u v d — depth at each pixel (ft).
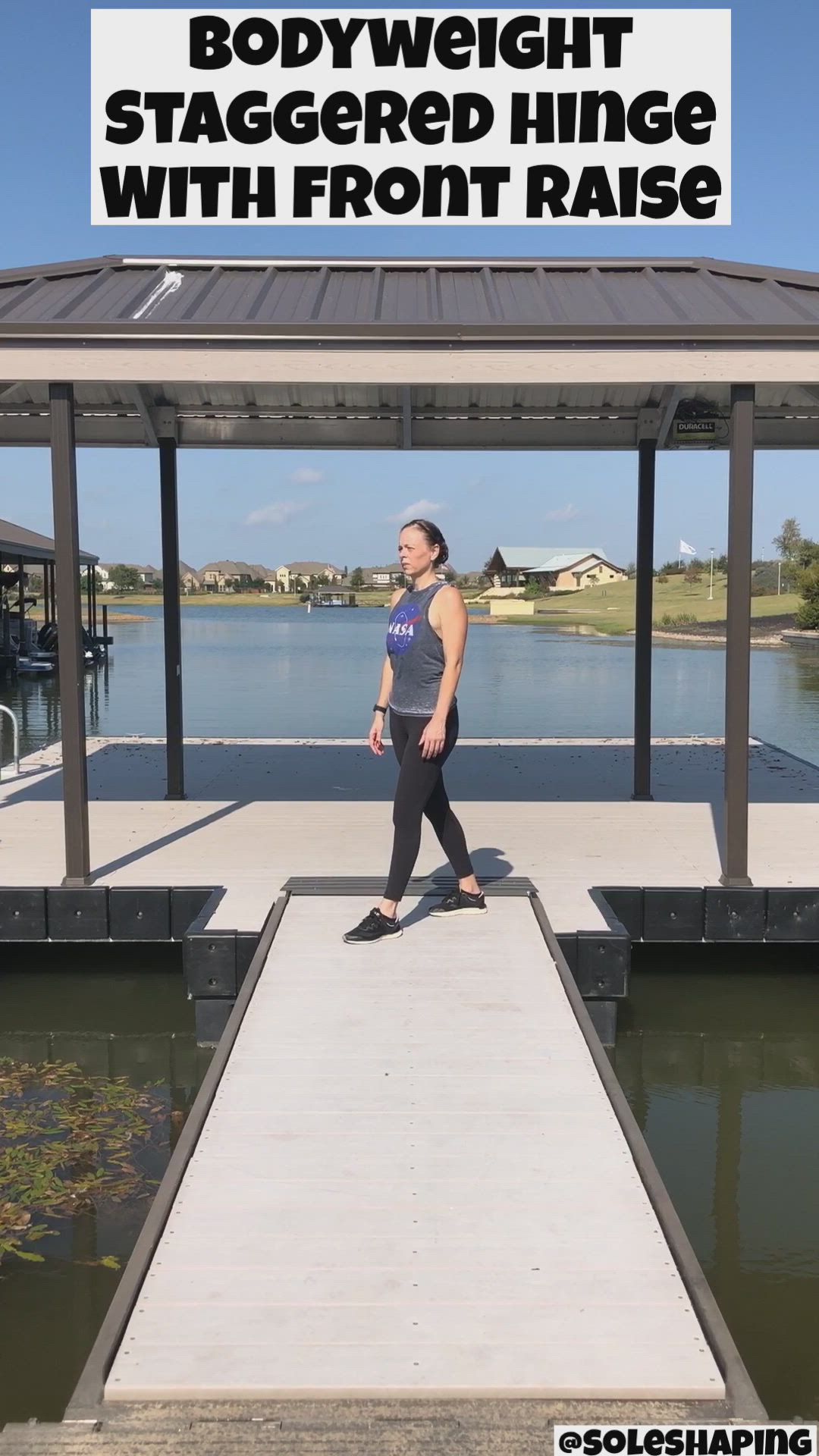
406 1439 6.25
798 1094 13.91
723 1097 13.83
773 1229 10.76
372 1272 7.62
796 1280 9.91
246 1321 7.12
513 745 32.19
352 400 22.95
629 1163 9.00
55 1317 9.18
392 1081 10.28
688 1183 11.67
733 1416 6.42
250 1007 11.87
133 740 33.30
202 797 24.23
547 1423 6.38
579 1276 7.60
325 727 43.01
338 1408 6.47
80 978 17.49
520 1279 7.56
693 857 18.65
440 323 15.60
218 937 14.28
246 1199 8.46
